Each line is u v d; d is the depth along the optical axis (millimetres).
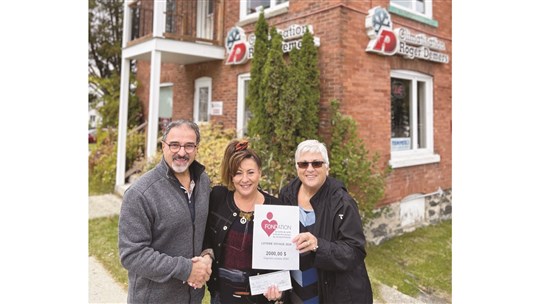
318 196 2449
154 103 7082
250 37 7094
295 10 6172
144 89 11344
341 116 5359
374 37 5758
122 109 8320
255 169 2285
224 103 7891
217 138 7473
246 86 7477
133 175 8656
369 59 5867
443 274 4855
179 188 2225
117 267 4598
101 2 16688
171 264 2049
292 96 5168
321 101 5668
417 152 6957
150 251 2051
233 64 7559
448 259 5363
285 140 5266
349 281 2285
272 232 2236
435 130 7242
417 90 7109
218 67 8039
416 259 5363
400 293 4258
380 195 5516
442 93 7375
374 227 5961
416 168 6801
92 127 16656
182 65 9219
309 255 2361
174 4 8961
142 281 2178
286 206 2262
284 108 5180
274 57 5273
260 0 7191
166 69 9883
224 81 7895
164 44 7148
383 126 6094
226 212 2324
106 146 10664
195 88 8820
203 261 2148
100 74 17344
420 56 6566
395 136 6598
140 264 2014
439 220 7320
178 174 2289
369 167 5629
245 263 2270
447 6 7418
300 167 2443
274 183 5152
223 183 2387
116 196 8250
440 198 7340
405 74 6648
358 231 2283
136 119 11438
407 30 6262
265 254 2225
